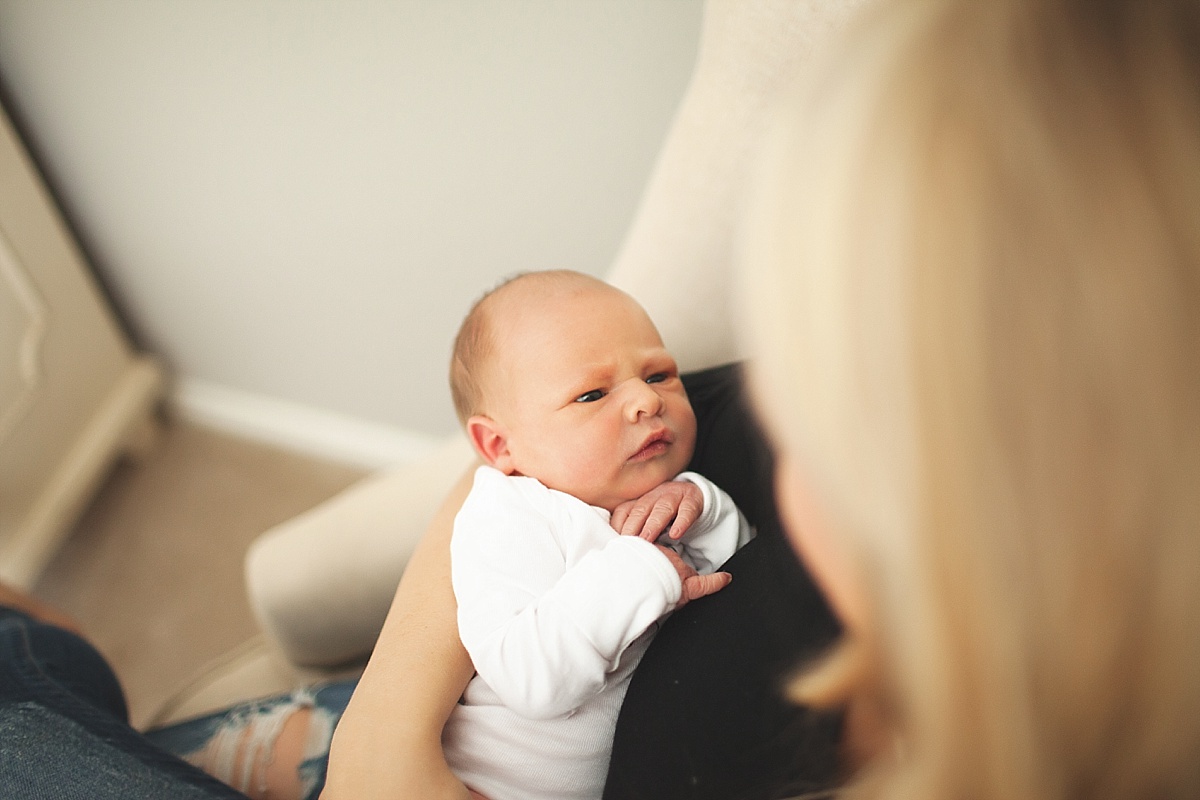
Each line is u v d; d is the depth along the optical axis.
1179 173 0.32
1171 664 0.33
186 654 1.48
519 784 0.59
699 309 0.80
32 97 1.26
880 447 0.35
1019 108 0.33
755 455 0.64
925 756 0.37
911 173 0.34
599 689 0.58
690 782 0.48
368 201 1.27
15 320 1.31
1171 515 0.31
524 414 0.68
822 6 0.65
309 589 0.91
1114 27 0.34
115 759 0.61
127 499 1.66
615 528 0.64
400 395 1.59
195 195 1.34
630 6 0.96
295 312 1.49
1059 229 0.32
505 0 0.99
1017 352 0.32
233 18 1.08
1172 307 0.31
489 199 1.22
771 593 0.48
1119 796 0.35
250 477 1.69
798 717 0.44
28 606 0.92
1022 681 0.34
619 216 1.20
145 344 1.66
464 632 0.60
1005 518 0.33
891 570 0.36
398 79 1.10
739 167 0.73
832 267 0.35
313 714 0.79
